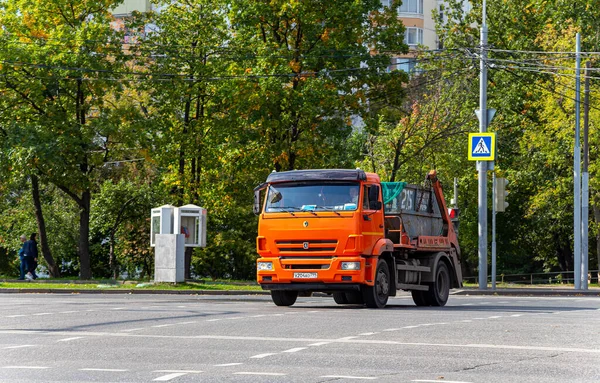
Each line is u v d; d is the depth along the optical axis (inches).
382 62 2370.8
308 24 2316.7
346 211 1135.0
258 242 1175.0
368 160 2977.4
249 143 2378.2
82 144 2375.7
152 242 1955.0
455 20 3336.6
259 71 2266.2
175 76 2442.2
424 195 1330.0
